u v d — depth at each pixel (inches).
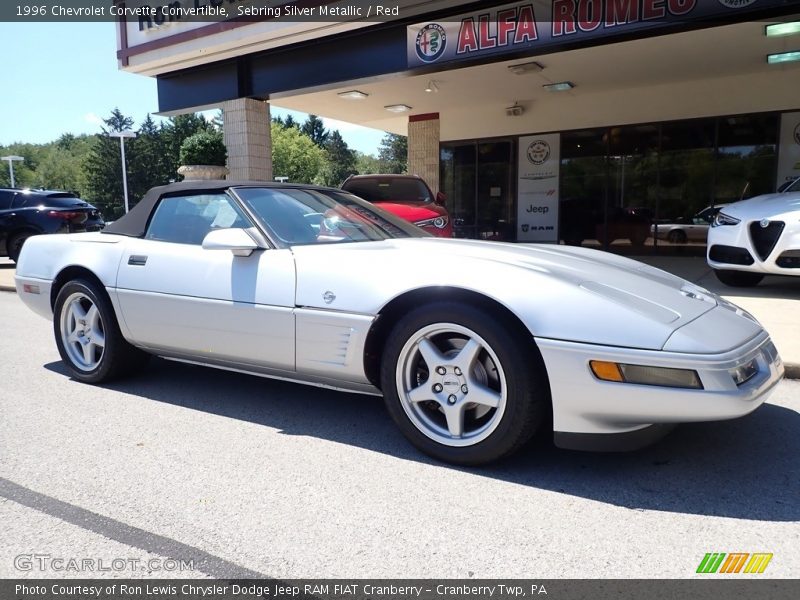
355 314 111.7
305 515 90.7
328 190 157.8
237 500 95.7
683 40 340.5
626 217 510.0
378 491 98.4
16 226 477.7
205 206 141.8
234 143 435.8
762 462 108.0
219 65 428.1
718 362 88.0
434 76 422.3
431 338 108.6
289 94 413.1
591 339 92.6
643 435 95.3
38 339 225.8
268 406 142.4
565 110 515.5
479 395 103.0
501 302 98.3
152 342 144.3
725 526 86.5
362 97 484.1
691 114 466.6
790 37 332.5
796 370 157.8
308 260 120.6
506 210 562.6
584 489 98.4
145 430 126.7
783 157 439.5
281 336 120.8
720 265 270.1
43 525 88.3
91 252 155.6
